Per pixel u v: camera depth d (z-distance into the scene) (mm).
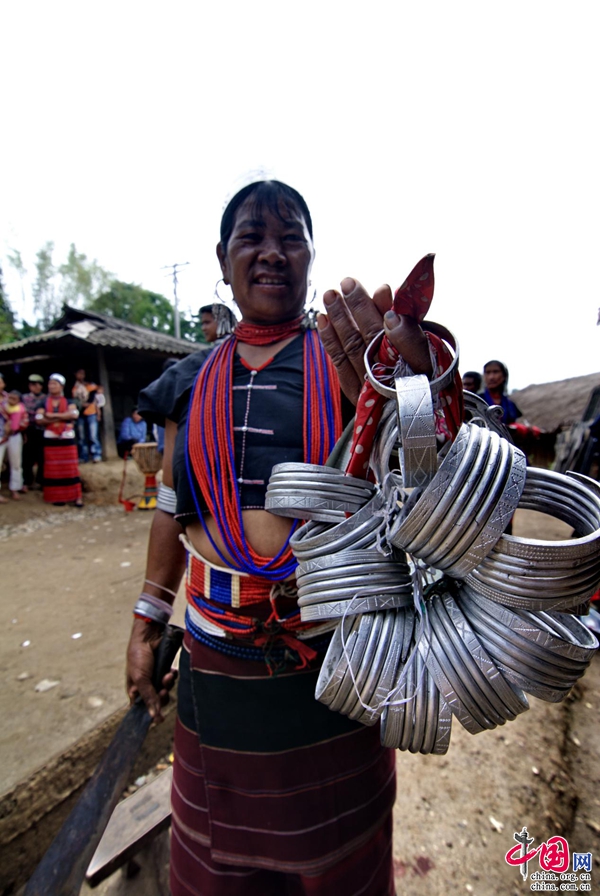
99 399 8930
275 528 889
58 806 1826
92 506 6922
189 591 1043
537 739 2117
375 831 977
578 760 1987
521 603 534
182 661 1056
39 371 10891
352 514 659
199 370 1058
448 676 557
